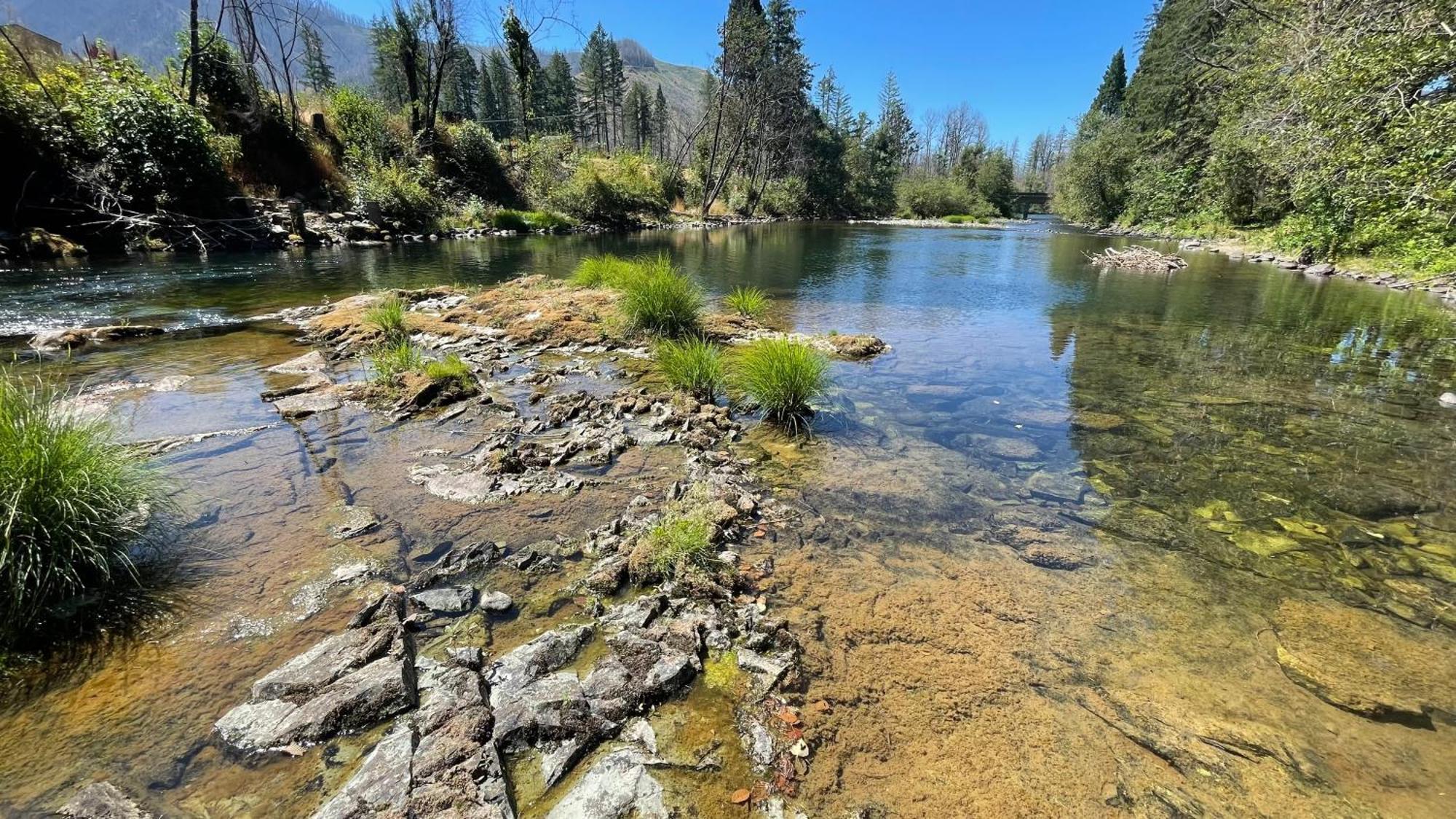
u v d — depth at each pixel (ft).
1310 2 40.27
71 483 8.70
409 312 28.66
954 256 63.57
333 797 5.87
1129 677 7.97
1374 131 33.88
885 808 6.15
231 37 59.06
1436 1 28.53
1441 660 8.29
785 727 7.06
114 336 23.25
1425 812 6.19
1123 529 11.73
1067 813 6.14
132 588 8.89
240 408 16.52
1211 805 6.25
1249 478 13.85
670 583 9.54
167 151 43.75
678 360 19.56
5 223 38.11
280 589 9.06
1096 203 120.88
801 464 14.66
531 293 32.22
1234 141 67.67
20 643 7.68
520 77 97.14
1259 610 9.35
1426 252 38.37
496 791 6.00
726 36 107.55
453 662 7.75
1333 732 7.13
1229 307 33.86
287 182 58.54
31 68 39.14
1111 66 187.62
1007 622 9.00
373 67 153.79
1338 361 23.26
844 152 156.46
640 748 6.70
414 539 10.64
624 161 101.45
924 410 18.51
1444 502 12.73
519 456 13.76
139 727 6.64
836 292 39.88
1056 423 17.38
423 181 71.46
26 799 5.78
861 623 8.92
